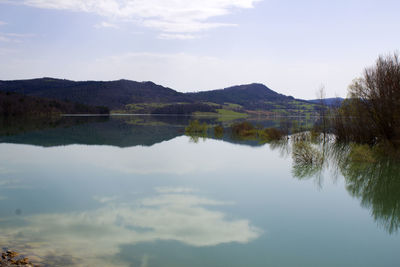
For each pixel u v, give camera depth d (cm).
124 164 2042
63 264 708
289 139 3584
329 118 3778
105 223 1011
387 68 2361
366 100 2586
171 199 1291
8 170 1814
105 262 739
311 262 776
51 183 1534
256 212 1145
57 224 990
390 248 857
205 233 947
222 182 1584
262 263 767
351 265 761
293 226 1013
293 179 1655
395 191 1424
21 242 831
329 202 1267
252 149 2772
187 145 3053
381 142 2467
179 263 754
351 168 1903
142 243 862
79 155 2380
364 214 1133
